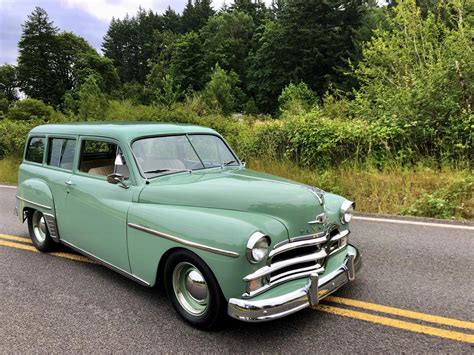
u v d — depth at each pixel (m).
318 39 60.00
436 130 9.34
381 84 11.70
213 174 4.57
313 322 3.69
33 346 3.48
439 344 3.29
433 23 11.68
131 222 4.09
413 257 5.16
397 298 4.08
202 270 3.48
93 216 4.62
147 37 133.25
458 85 9.56
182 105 17.50
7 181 14.06
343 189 8.54
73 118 22.34
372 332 3.50
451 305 3.91
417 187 8.12
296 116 11.59
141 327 3.73
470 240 5.71
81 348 3.43
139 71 129.88
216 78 52.22
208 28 97.62
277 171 10.16
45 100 79.12
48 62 82.94
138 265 4.09
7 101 76.50
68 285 4.72
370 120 10.58
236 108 64.56
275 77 65.00
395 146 9.62
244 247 3.19
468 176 7.86
